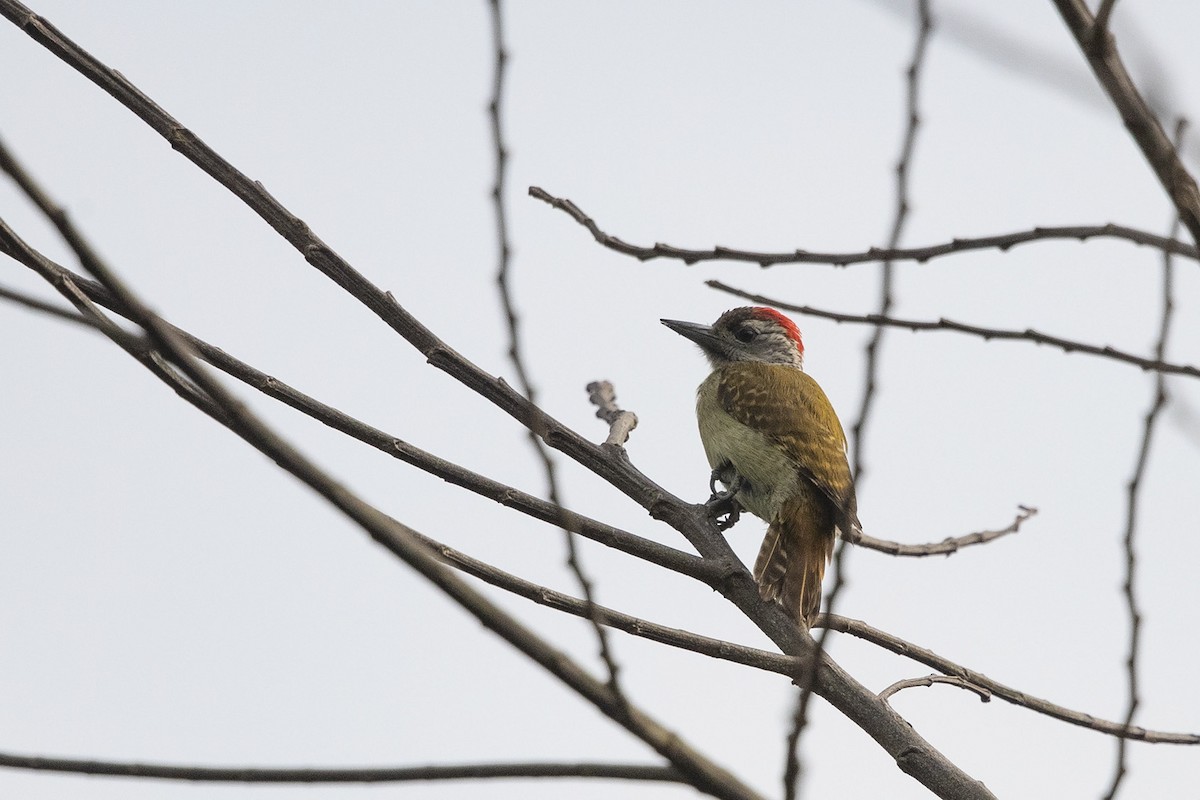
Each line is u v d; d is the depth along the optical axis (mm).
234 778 5531
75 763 5691
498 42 5594
